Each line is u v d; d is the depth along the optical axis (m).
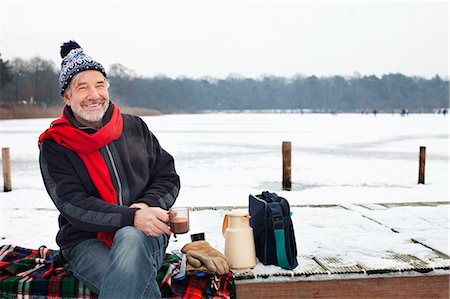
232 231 3.20
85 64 2.80
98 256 2.70
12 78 107.56
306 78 187.12
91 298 2.81
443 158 16.17
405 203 5.93
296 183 10.95
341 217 5.00
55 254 3.36
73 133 2.74
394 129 37.53
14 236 4.54
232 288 2.99
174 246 3.93
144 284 2.46
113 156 2.86
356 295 3.14
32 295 2.87
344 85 182.62
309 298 3.11
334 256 3.50
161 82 169.75
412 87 173.75
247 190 9.69
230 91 185.25
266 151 18.94
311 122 58.22
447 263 3.29
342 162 15.16
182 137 27.89
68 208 2.66
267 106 185.12
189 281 2.95
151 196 2.87
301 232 4.34
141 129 3.10
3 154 9.65
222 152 18.53
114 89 149.00
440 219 4.89
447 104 165.88
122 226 2.60
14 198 8.52
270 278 3.07
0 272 3.05
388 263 3.29
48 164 2.77
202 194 9.11
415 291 3.19
